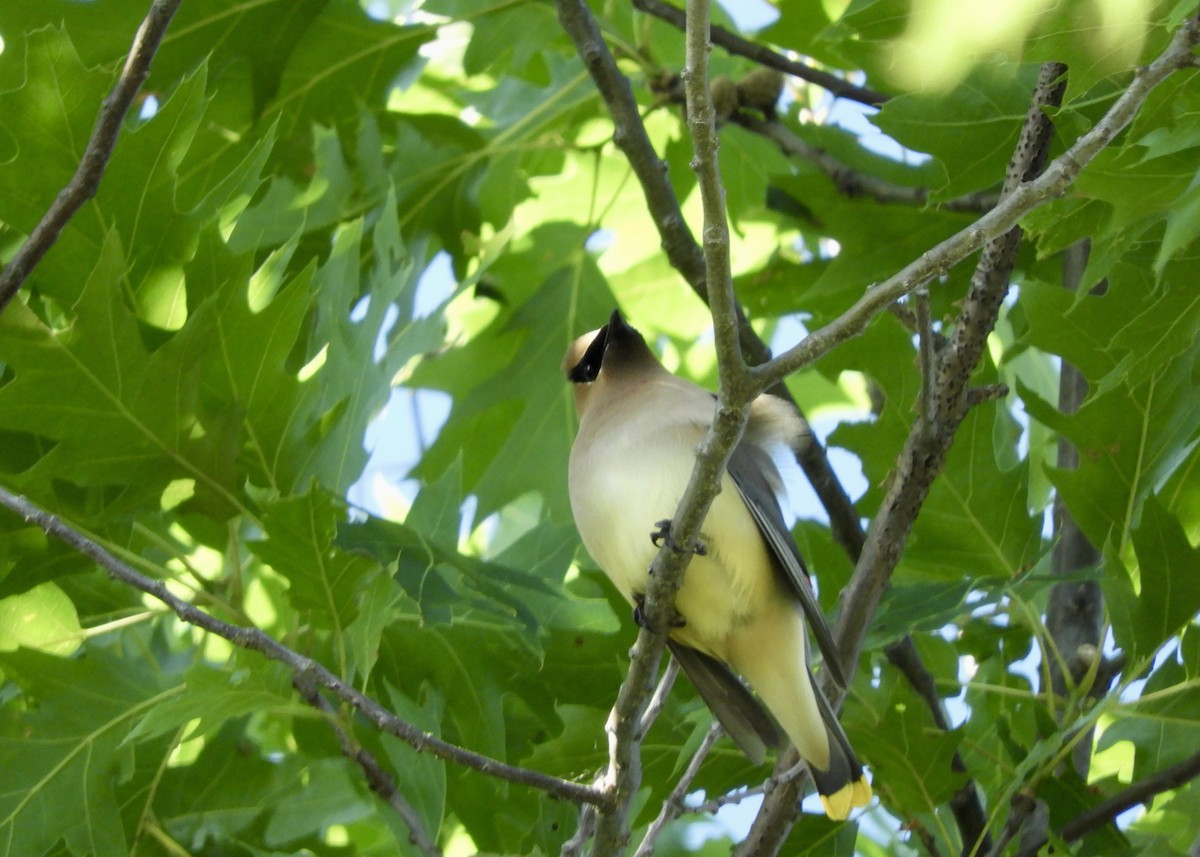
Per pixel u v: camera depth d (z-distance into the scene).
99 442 9.28
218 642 13.12
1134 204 7.82
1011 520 10.36
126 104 8.45
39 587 10.09
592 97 13.73
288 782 10.84
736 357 6.61
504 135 13.53
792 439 9.66
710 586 9.22
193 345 9.29
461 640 10.81
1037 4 7.05
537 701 10.80
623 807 7.83
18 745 9.49
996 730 10.36
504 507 14.77
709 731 9.32
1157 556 9.45
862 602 9.10
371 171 12.76
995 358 14.45
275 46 12.41
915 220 12.38
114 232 9.08
